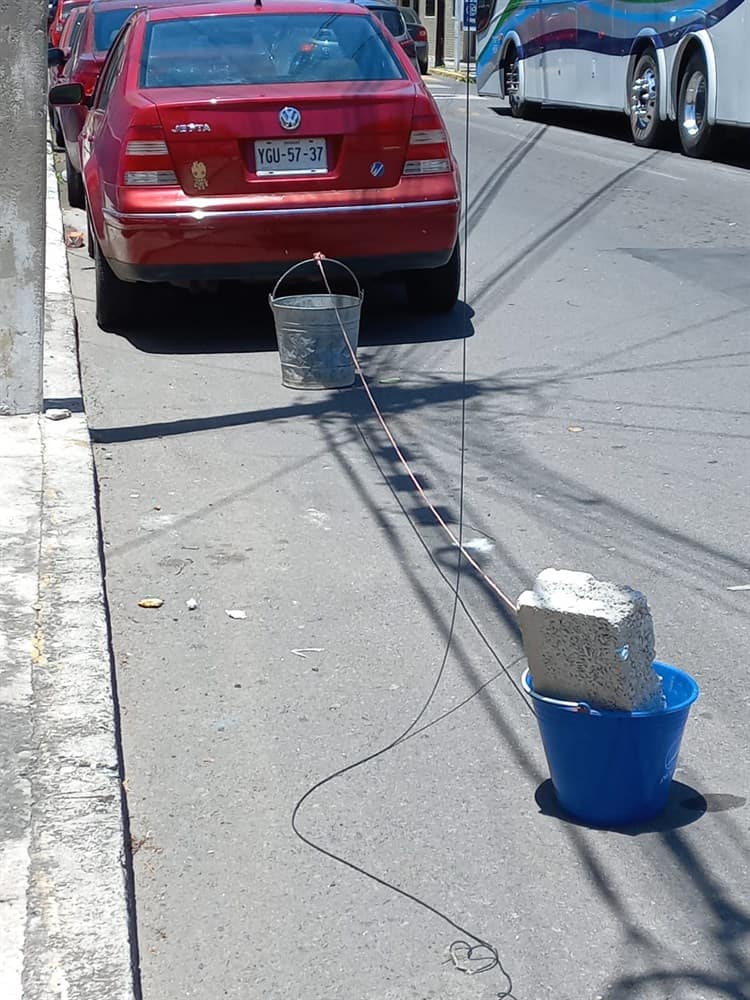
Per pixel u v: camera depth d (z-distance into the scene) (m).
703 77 16.67
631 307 9.33
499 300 9.62
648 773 3.50
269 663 4.46
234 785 3.78
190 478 6.15
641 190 14.44
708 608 4.81
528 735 4.03
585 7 19.88
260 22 8.45
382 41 8.42
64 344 8.07
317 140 7.75
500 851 3.48
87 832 3.46
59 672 4.26
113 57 9.19
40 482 5.84
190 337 8.73
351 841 3.53
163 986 3.02
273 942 3.16
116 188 7.78
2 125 6.17
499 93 24.00
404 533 5.52
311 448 6.55
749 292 9.72
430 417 7.03
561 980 3.02
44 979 2.96
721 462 6.31
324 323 7.34
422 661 4.47
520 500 5.86
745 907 3.26
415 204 7.90
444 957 3.10
